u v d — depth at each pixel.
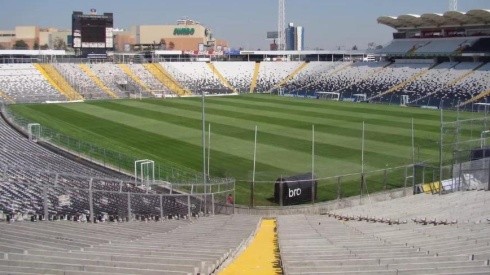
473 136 57.03
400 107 89.94
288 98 107.56
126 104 93.81
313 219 29.88
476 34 107.62
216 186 40.19
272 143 56.91
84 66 117.25
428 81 100.50
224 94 116.81
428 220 25.55
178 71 127.31
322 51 149.75
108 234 20.06
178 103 96.06
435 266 13.27
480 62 101.94
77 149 50.78
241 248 18.83
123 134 62.62
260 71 133.12
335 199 38.06
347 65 126.12
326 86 114.75
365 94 103.19
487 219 23.95
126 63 125.12
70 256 14.55
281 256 15.80
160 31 186.25
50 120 72.88
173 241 19.00
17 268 12.58
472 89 90.81
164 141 58.31
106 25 118.69
